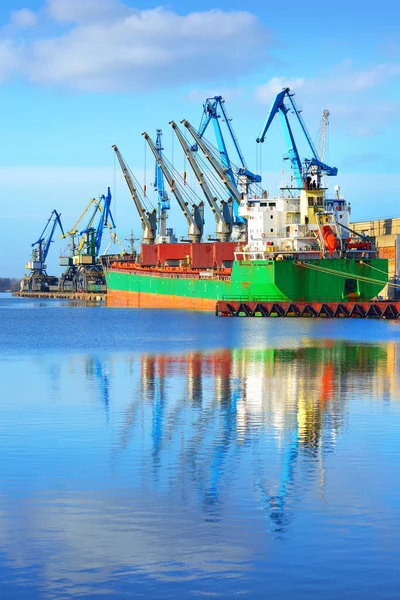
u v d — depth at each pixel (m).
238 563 17.88
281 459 27.08
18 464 26.53
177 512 21.23
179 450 28.58
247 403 39.44
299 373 52.19
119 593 16.56
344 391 43.47
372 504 21.81
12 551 18.67
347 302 113.25
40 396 42.41
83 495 22.83
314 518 20.67
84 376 52.00
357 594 16.45
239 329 97.44
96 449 28.77
